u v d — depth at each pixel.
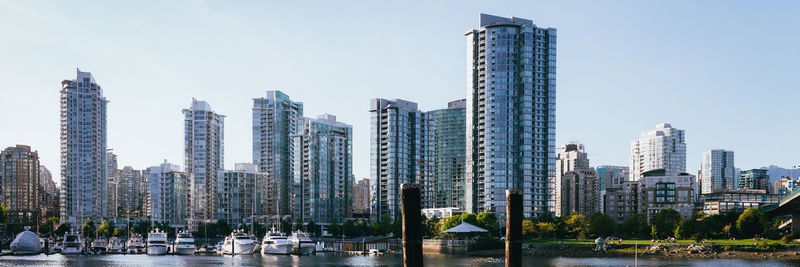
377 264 199.50
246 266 196.38
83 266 199.25
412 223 46.34
